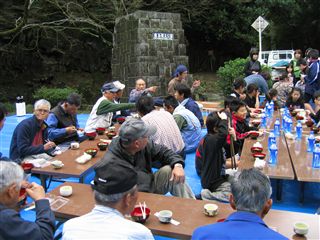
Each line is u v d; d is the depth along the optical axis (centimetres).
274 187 431
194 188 429
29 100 1505
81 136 518
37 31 1429
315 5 1903
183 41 1061
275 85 812
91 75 1653
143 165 320
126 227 163
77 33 1583
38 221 195
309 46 2178
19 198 193
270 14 1994
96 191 168
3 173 179
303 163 352
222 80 1124
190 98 584
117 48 1103
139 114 419
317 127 488
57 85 1551
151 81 1008
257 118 593
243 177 168
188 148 554
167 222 218
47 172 319
